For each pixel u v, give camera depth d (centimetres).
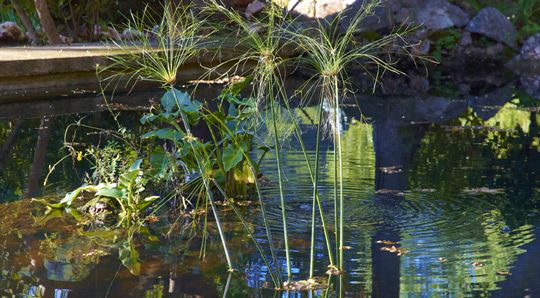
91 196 463
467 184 496
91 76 851
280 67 1000
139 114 712
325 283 328
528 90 970
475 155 584
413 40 1155
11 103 753
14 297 311
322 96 338
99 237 392
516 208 442
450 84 1015
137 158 476
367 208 439
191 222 418
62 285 324
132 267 347
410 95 911
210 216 428
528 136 666
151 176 450
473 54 1198
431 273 340
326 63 336
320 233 397
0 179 498
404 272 340
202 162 422
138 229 405
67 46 952
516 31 1246
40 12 999
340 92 906
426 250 371
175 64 376
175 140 444
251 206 443
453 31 1193
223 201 454
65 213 432
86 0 1142
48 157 555
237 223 414
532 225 411
